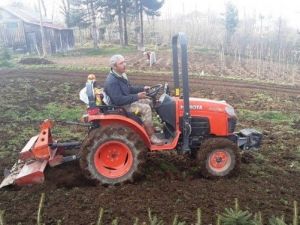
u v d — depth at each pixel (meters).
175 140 4.25
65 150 4.82
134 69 15.57
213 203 3.65
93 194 3.85
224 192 3.91
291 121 7.41
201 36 30.84
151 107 4.39
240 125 7.04
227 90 11.00
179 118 4.28
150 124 4.25
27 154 4.25
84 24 28.39
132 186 4.04
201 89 11.03
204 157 4.23
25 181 4.04
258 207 3.59
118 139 4.02
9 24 25.59
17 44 25.78
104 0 26.36
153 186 4.05
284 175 4.52
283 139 6.13
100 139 4.00
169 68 16.11
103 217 3.39
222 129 4.43
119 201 3.69
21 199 3.76
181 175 4.38
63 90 10.59
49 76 12.99
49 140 4.41
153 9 27.52
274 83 12.91
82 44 31.38
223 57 19.94
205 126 4.41
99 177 4.05
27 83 11.52
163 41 31.53
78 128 6.59
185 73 4.12
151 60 16.75
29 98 9.38
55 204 3.66
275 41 26.20
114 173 4.09
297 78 15.10
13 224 3.32
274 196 3.86
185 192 3.89
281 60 20.92
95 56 22.06
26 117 7.44
